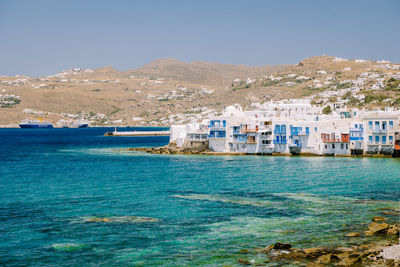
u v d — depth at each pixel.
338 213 61.34
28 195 76.81
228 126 152.88
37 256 46.47
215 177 96.62
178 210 64.44
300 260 43.94
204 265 43.53
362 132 132.50
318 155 137.50
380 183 85.69
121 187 84.50
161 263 44.34
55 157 153.75
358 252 44.44
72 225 56.91
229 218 59.56
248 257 45.09
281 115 171.62
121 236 52.34
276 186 83.88
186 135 164.00
